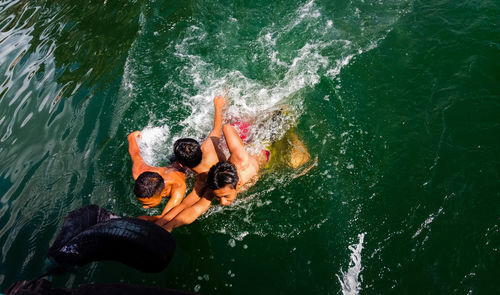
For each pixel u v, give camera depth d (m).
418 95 4.45
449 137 3.96
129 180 4.26
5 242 3.81
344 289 3.16
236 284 3.35
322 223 3.63
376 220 3.53
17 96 5.72
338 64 5.07
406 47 5.02
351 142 4.19
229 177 3.29
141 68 5.70
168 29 6.30
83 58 6.17
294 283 3.27
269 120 4.50
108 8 7.15
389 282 3.12
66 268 2.62
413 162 3.86
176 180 3.98
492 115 4.03
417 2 5.61
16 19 7.64
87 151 4.70
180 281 3.42
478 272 3.01
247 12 6.23
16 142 5.04
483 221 3.29
